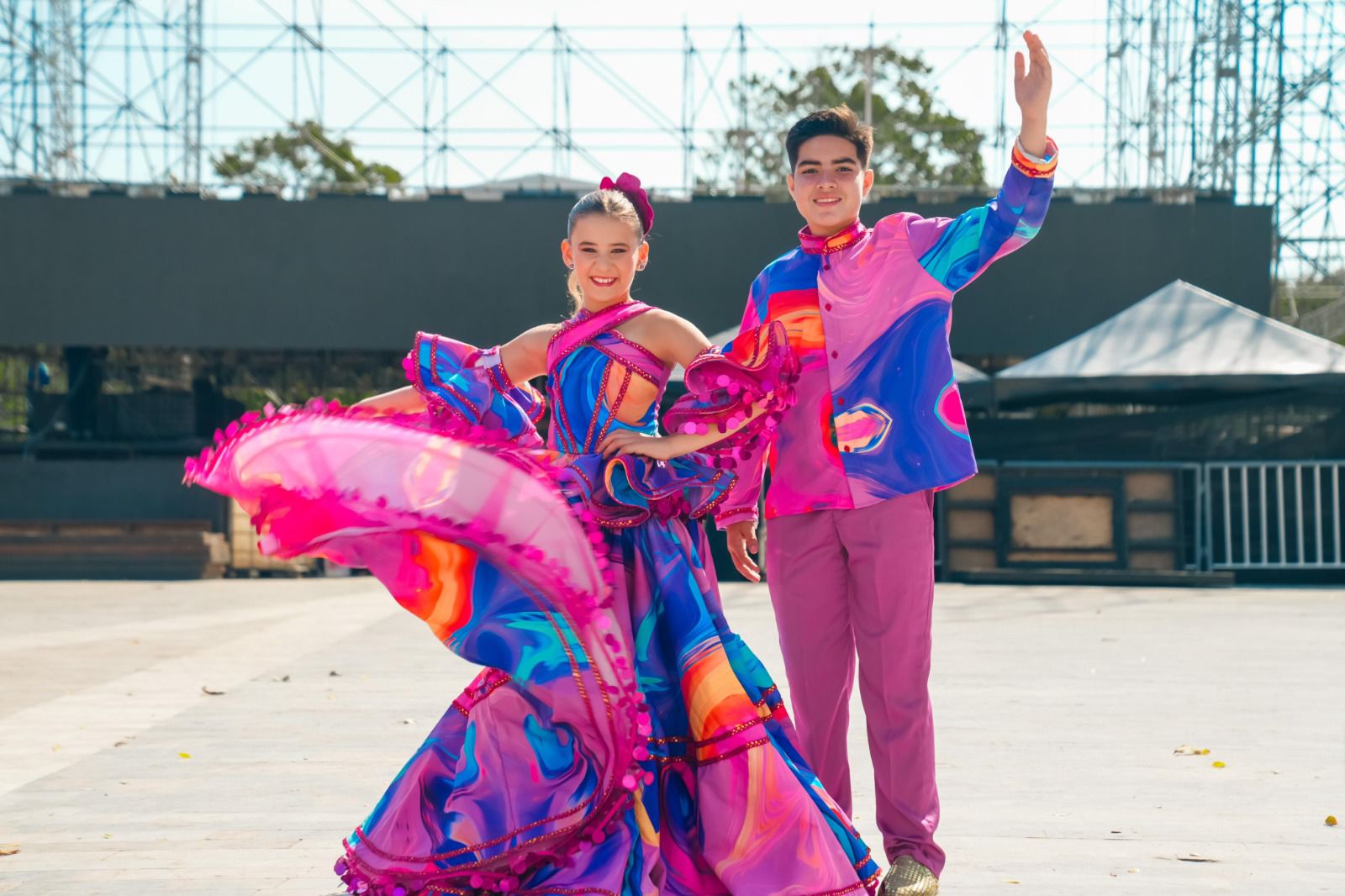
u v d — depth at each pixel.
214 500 16.72
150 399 22.39
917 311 3.07
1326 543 13.55
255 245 19.03
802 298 3.13
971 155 30.59
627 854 2.72
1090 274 18.64
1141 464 13.49
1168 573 12.97
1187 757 4.64
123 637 8.95
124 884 3.11
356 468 2.89
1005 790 4.12
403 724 5.44
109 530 16.22
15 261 18.89
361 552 2.92
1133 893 2.99
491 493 2.86
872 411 3.04
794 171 3.18
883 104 30.11
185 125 20.88
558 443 3.11
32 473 17.02
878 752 3.03
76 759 4.71
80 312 18.94
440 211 19.06
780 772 2.77
